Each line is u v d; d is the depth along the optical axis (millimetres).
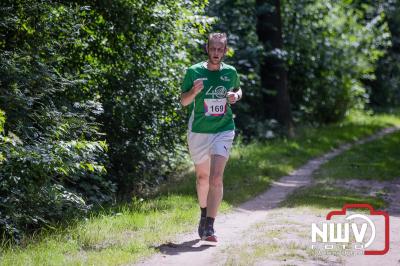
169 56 30328
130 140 29625
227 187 30984
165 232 19453
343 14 74062
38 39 23578
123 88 28734
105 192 27578
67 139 22906
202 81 17234
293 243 17797
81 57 27703
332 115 71188
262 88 55281
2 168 19016
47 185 20109
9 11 23250
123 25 27828
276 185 34031
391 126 76500
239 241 18578
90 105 25328
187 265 15609
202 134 18031
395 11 90688
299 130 59000
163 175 34719
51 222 20609
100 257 15984
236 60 50344
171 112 30188
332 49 68750
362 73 78312
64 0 27016
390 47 95062
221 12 50344
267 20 54156
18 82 21609
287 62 59594
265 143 50312
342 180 35312
